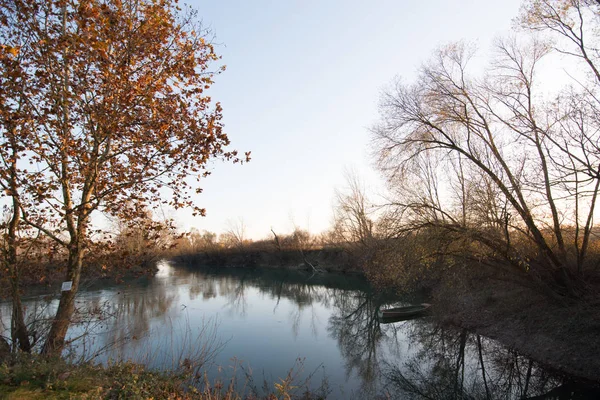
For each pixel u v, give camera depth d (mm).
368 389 11516
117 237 9570
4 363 6492
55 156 7969
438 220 15984
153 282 38125
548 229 14664
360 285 35469
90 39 7172
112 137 8281
